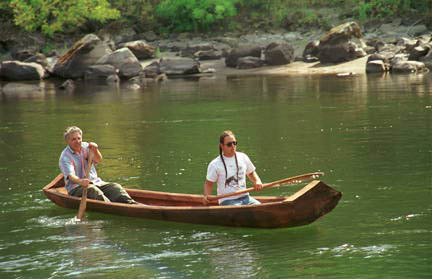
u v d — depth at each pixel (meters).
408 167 13.73
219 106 25.83
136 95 32.06
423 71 37.22
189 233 10.19
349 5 56.28
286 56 44.16
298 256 8.98
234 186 10.52
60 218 11.24
